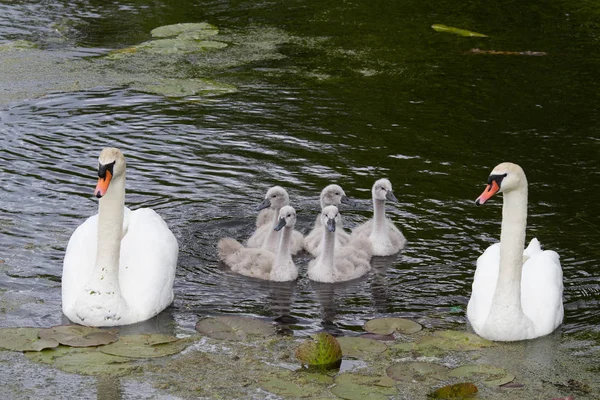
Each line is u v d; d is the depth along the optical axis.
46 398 8.70
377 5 27.52
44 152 15.77
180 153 16.06
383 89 19.94
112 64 21.08
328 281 12.09
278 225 11.93
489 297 10.64
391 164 15.86
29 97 18.56
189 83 19.86
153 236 11.24
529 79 20.78
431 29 24.95
